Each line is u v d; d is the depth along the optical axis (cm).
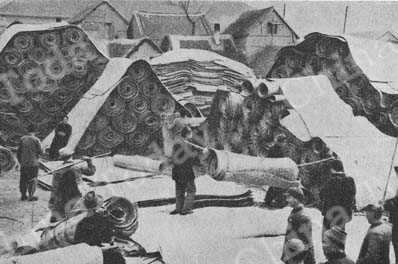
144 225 870
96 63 1510
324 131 1142
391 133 1347
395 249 764
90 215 718
